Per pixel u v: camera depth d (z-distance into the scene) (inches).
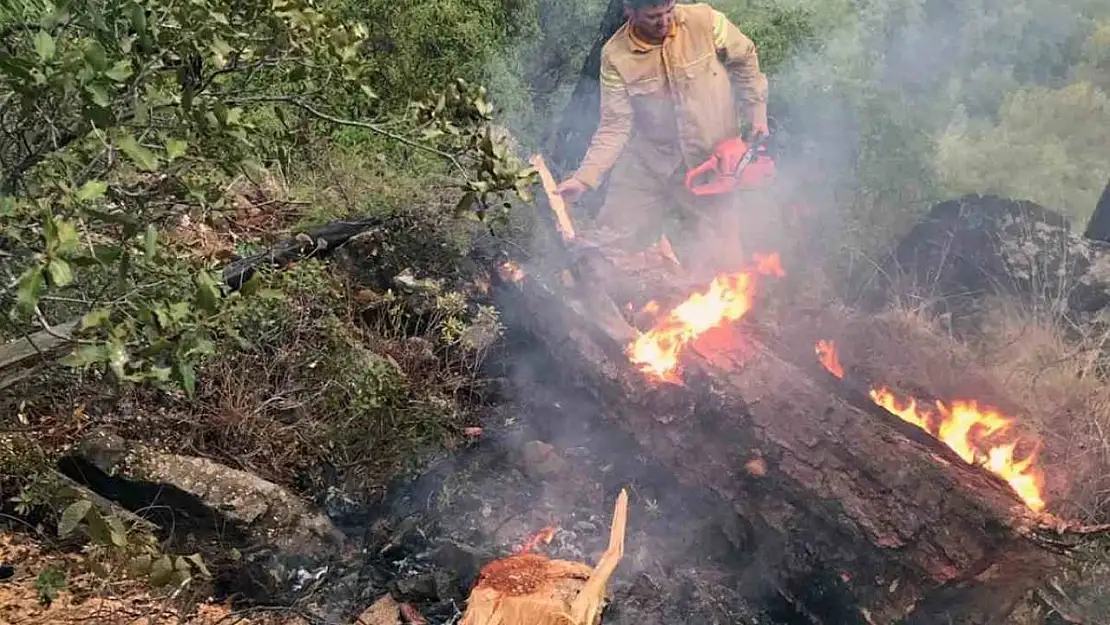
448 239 170.7
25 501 111.1
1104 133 275.9
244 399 136.9
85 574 107.9
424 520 128.7
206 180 98.7
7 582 105.2
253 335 136.4
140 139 83.0
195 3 80.1
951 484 104.4
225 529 113.4
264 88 109.6
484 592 103.3
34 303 61.0
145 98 79.0
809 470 113.0
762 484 117.4
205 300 71.1
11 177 81.3
